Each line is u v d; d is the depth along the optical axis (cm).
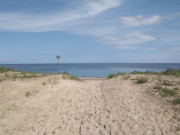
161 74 1290
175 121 445
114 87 956
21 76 1184
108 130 424
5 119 475
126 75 1367
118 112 542
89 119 504
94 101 700
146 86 865
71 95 803
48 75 1370
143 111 532
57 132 427
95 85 1109
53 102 678
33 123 474
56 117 524
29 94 716
